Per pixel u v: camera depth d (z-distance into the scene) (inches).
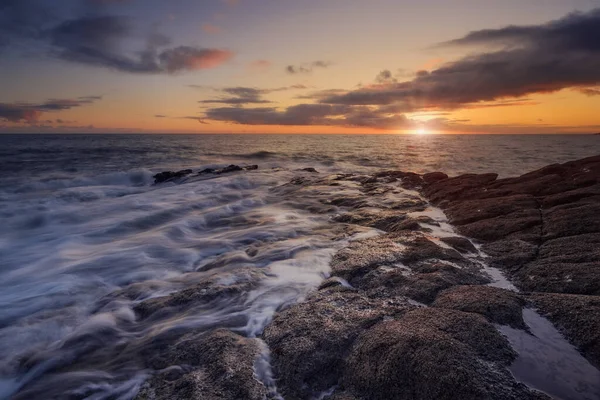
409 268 267.0
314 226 426.0
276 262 304.2
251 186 797.2
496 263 273.6
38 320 238.5
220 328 207.2
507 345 163.2
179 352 187.8
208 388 158.2
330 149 2336.4
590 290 207.3
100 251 376.8
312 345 178.2
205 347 187.3
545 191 439.5
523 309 196.4
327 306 215.9
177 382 164.4
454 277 242.7
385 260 279.6
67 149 1851.6
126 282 298.5
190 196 665.0
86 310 252.7
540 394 135.0
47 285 291.4
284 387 161.8
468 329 170.4
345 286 249.0
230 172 980.6
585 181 434.0
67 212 542.3
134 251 364.2
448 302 206.4
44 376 181.6
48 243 412.8
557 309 189.6
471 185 532.7
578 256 248.4
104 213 544.1
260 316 221.3
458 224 381.4
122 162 1317.7
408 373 149.1
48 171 1035.9
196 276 300.4
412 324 179.0
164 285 283.9
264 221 462.0
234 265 311.1
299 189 676.1
